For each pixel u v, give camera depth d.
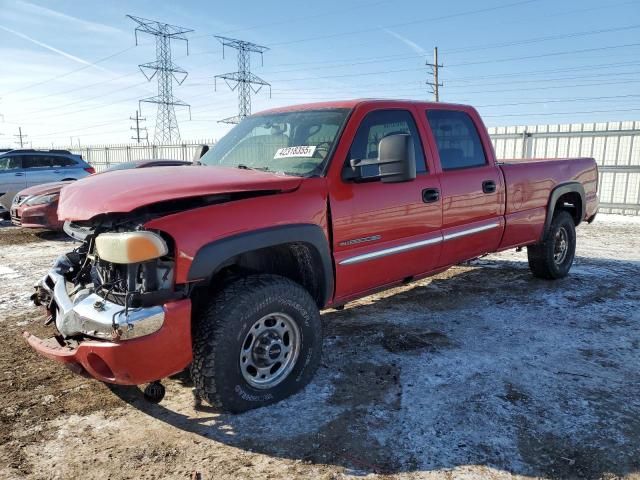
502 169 4.98
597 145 13.83
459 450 2.67
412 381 3.46
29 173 12.84
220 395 2.88
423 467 2.53
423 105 4.31
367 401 3.19
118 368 2.60
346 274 3.54
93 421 3.01
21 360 3.90
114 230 2.81
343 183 3.47
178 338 2.69
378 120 3.86
